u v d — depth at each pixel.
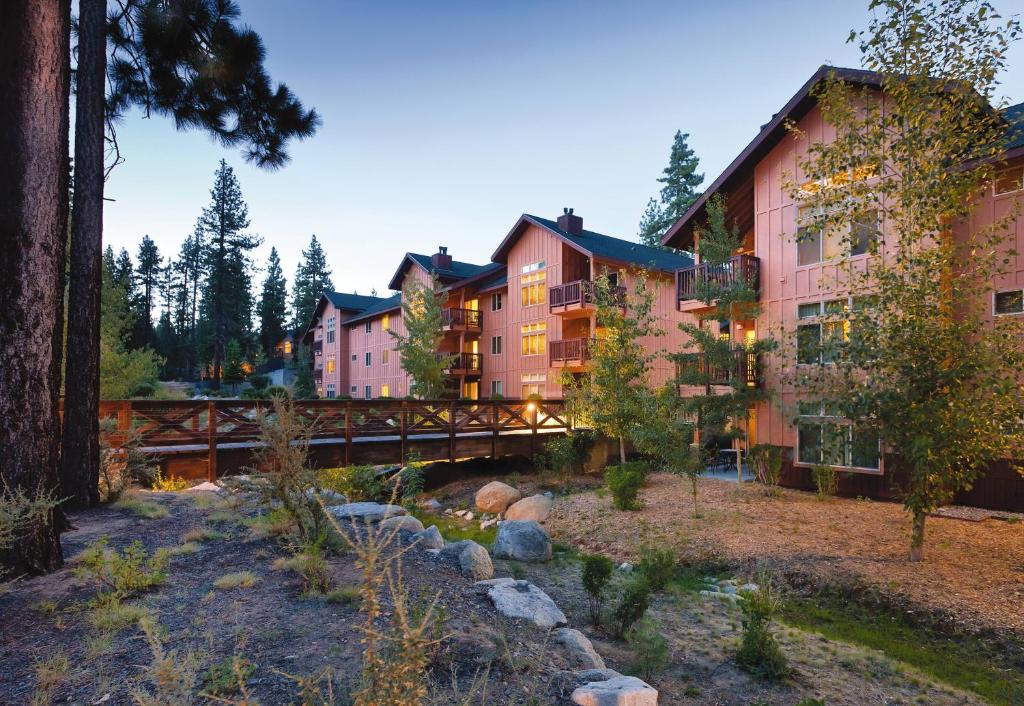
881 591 8.27
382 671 2.33
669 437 13.45
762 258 16.23
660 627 6.51
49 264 5.51
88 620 4.17
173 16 11.34
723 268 16.31
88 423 8.49
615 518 13.13
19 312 5.27
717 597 8.08
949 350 8.40
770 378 15.55
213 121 13.20
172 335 76.81
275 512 7.09
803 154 15.24
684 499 14.18
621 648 5.71
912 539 9.15
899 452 8.90
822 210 14.23
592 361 18.53
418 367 25.53
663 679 5.05
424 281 34.59
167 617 4.34
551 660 4.39
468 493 17.88
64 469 8.32
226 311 62.03
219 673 3.46
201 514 7.92
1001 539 9.95
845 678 5.58
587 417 19.00
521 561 9.32
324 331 48.59
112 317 18.50
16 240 5.30
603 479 18.70
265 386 57.41
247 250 62.59
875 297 9.11
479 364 31.81
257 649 3.86
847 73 13.22
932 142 8.91
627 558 10.80
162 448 12.81
